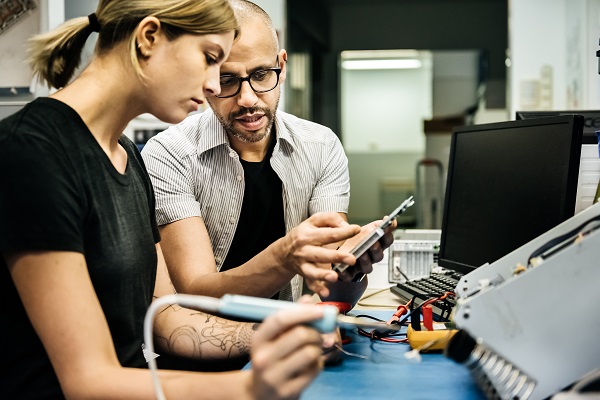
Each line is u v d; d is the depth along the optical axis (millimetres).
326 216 1382
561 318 892
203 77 1146
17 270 990
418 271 2250
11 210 974
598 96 3721
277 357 759
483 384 940
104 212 1133
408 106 7770
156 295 1468
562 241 1005
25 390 1067
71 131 1096
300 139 1959
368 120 7844
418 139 7805
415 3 5805
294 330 761
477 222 1698
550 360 894
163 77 1123
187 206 1803
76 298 990
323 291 1330
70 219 1018
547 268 893
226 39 1166
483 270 1110
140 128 3619
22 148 1004
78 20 1188
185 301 781
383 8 5848
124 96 1161
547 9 4336
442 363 1241
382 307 1872
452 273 2023
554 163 1372
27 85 2756
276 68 1666
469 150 1788
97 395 952
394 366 1224
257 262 1512
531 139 1477
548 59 4355
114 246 1148
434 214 6098
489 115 5805
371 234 1295
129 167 1279
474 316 888
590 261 888
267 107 1680
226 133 1841
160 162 1829
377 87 7793
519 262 1098
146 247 1276
